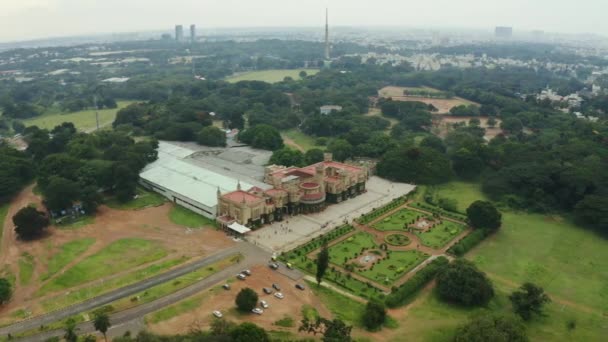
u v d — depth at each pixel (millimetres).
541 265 181000
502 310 150625
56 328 137000
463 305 152125
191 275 166750
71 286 160750
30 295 155750
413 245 196125
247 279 165000
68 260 179000
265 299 152250
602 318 147500
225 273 168750
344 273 171750
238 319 140125
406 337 135625
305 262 178125
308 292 157625
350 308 149250
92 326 137500
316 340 131250
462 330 128500
